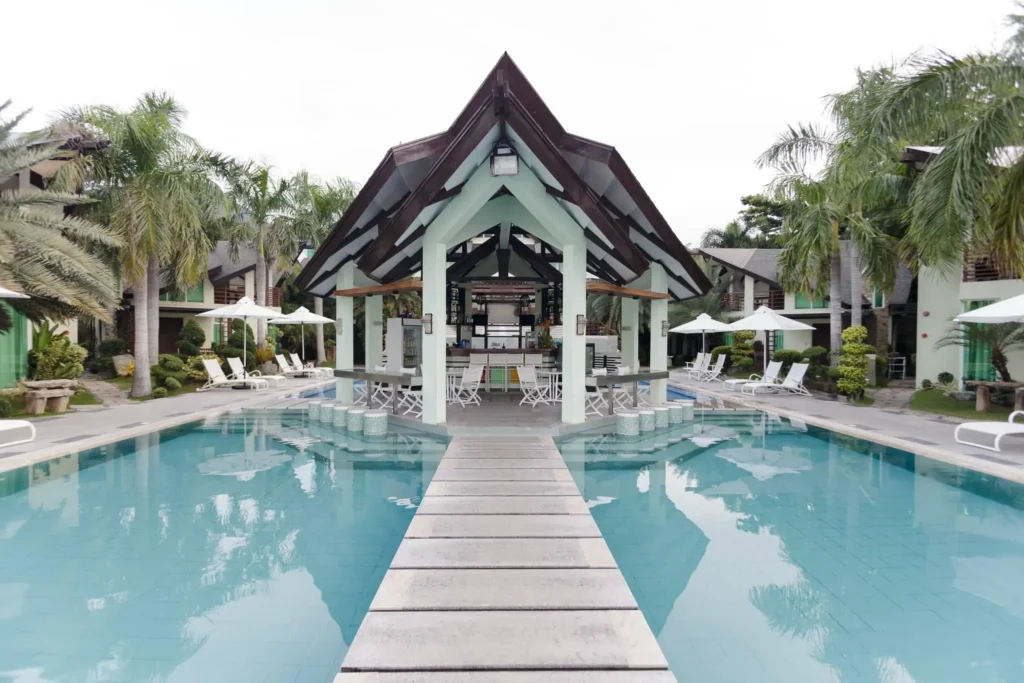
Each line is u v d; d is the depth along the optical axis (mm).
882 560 4934
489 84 7801
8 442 8789
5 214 10867
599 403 12344
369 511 6211
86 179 14344
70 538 5383
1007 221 9492
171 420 11227
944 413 12727
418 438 9648
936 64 9484
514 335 17938
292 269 29047
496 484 5941
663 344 12477
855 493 6902
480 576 3719
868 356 17734
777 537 5488
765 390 18031
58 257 10680
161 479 7449
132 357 20281
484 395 14289
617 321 30469
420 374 12469
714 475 7766
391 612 3248
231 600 4172
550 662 2775
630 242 8555
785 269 18016
